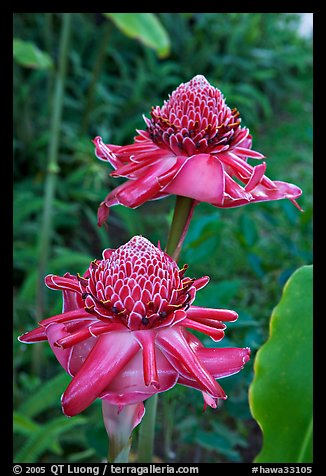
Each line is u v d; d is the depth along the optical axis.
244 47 3.18
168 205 2.33
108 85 2.67
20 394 1.22
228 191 0.62
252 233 1.09
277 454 0.64
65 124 2.22
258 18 3.18
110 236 2.12
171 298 0.57
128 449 0.60
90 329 0.55
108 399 0.54
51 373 1.35
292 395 0.64
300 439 0.64
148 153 0.66
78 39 2.57
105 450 0.89
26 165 2.09
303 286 0.65
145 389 0.55
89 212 1.90
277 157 2.66
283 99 3.38
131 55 2.72
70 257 1.46
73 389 0.54
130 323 0.55
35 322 1.42
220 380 0.87
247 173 0.64
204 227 0.92
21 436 1.08
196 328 0.56
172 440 1.21
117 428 0.59
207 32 3.15
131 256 0.57
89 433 0.90
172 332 0.56
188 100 0.66
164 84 2.68
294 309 0.65
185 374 0.55
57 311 1.21
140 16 1.42
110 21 1.98
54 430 0.97
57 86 1.39
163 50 1.44
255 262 1.07
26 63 1.40
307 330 0.64
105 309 0.56
